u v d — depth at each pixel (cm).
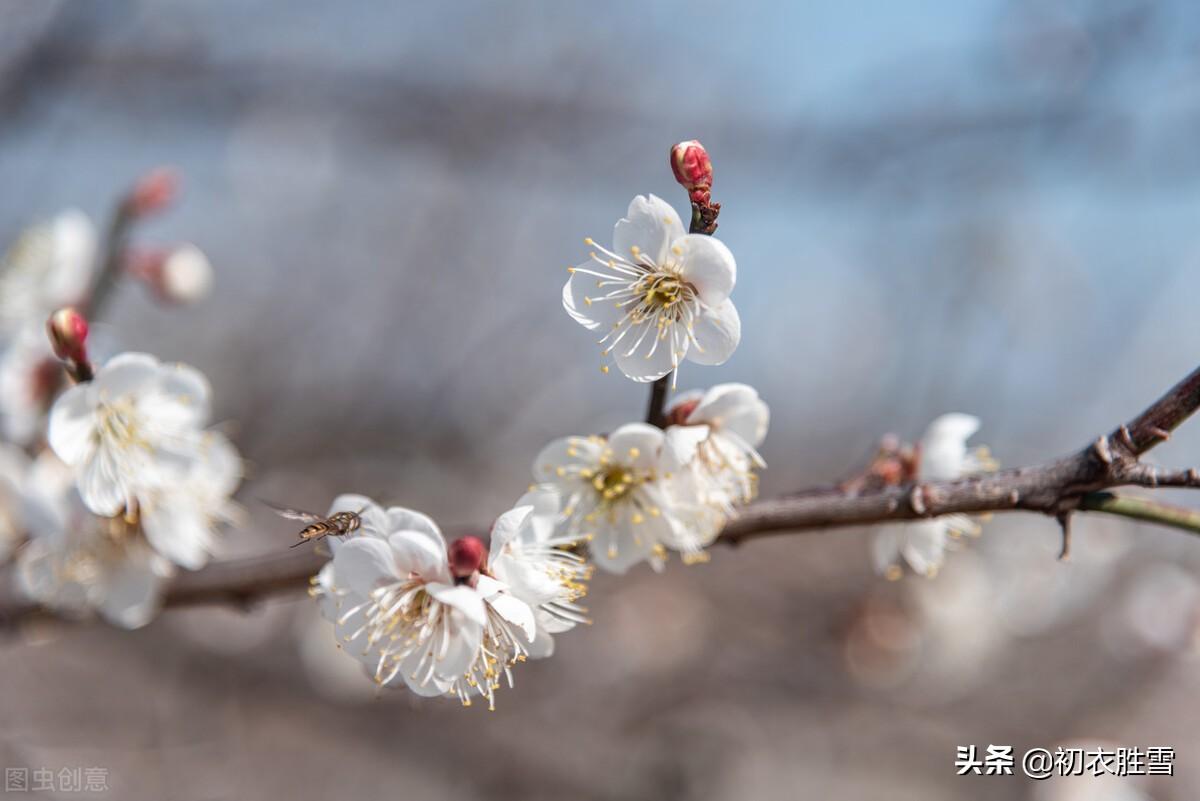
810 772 702
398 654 218
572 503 242
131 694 673
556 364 1056
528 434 1008
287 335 998
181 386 287
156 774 642
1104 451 229
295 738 698
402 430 940
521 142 932
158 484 283
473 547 215
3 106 698
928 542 281
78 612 305
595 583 748
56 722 648
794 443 1165
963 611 680
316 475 839
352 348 1013
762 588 747
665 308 232
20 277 394
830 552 752
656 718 717
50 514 291
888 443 275
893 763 717
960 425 277
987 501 239
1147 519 232
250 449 863
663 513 245
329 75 825
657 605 745
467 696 217
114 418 279
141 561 295
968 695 738
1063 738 721
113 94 762
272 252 1043
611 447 243
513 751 697
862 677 678
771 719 716
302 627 683
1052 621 744
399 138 893
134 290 962
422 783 690
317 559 287
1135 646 743
